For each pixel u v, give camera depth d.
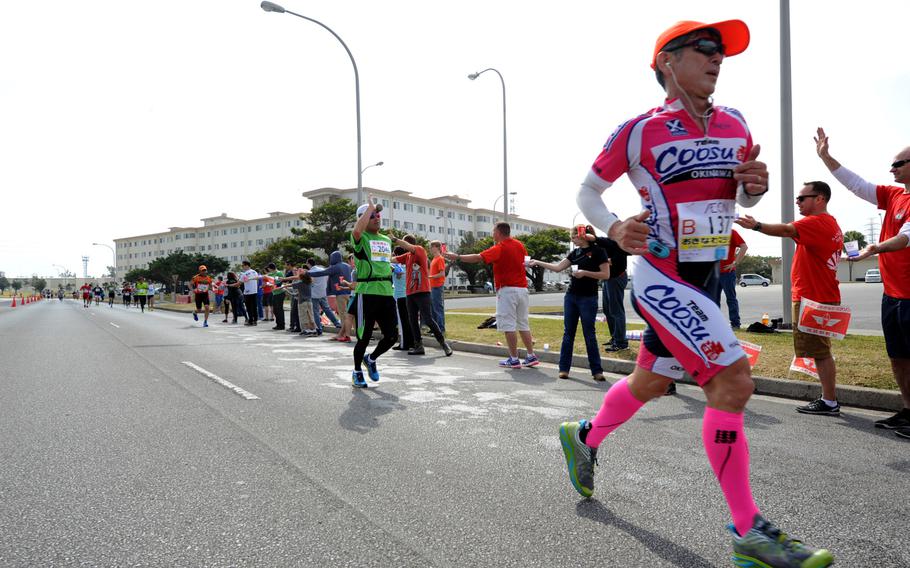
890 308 4.00
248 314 16.67
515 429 4.18
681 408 4.81
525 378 6.47
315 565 2.17
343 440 3.89
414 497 2.86
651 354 2.41
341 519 2.60
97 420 4.49
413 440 3.89
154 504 2.79
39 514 2.68
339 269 10.91
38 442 3.88
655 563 2.16
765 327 9.12
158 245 118.38
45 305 50.03
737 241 5.16
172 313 28.00
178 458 3.51
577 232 6.18
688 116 2.16
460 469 3.29
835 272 4.51
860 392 4.87
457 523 2.54
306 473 3.23
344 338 11.05
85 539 2.41
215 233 106.81
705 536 2.40
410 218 89.56
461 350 9.39
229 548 2.32
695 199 2.15
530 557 2.22
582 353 7.71
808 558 1.93
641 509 2.68
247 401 5.20
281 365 7.56
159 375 6.70
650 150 2.17
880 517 2.58
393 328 5.98
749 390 2.09
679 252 2.16
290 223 94.69
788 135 9.80
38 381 6.32
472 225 103.81
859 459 3.43
